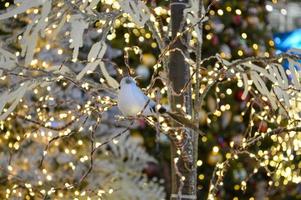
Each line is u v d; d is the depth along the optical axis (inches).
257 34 189.6
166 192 192.7
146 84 185.3
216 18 186.7
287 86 111.3
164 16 159.3
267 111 117.3
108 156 173.0
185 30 103.5
